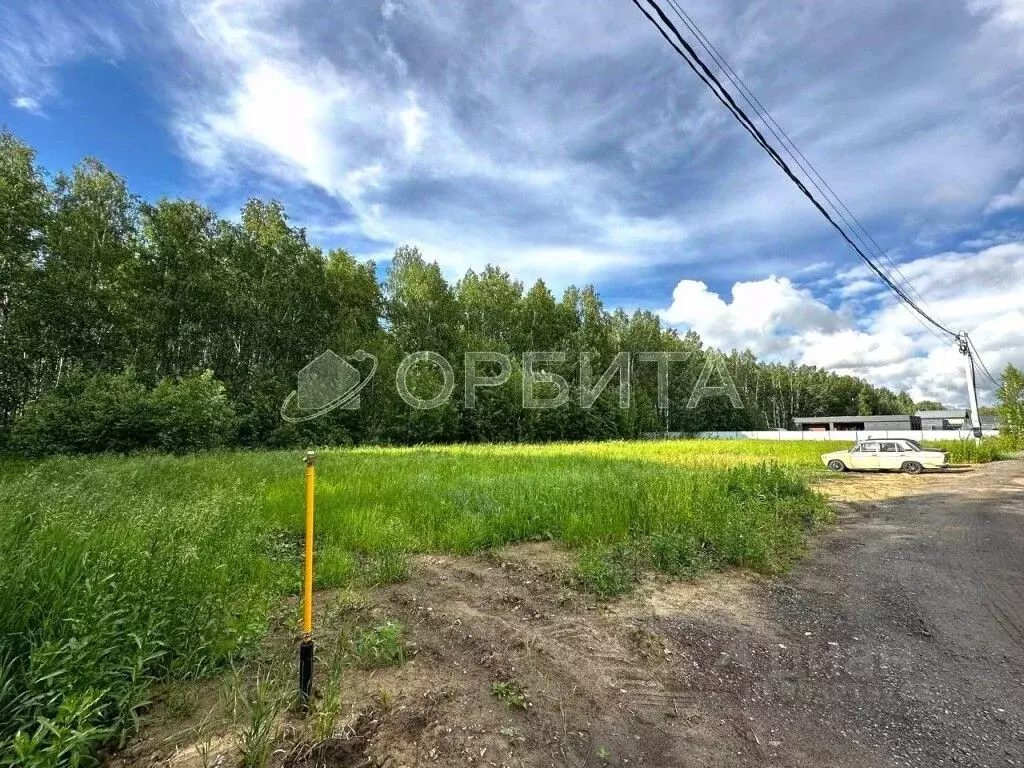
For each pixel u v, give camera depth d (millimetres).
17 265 21906
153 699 3070
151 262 29156
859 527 8641
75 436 19875
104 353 25469
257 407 30219
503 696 3164
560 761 2533
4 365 21828
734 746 2682
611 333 61281
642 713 3004
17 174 22562
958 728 2873
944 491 13125
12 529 3842
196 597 3805
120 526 4531
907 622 4496
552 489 9203
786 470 13008
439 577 5719
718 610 4777
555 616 4582
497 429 41281
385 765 2479
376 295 43375
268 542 6324
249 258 33594
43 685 2629
